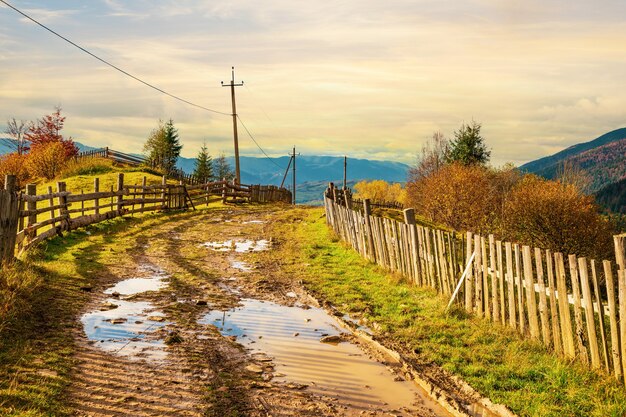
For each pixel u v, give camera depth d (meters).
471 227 39.91
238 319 9.22
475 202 40.41
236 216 27.23
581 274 6.86
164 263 13.91
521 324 8.28
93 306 9.27
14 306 7.93
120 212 22.36
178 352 7.26
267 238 19.67
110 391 5.78
